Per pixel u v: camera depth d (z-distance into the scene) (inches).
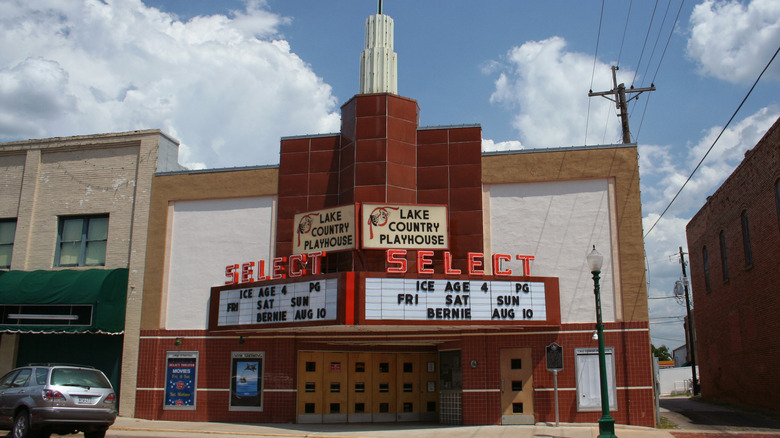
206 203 986.1
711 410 1165.7
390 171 884.6
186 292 959.6
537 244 869.8
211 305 894.4
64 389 616.4
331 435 737.0
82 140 1063.0
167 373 936.9
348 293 753.0
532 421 823.1
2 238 1080.2
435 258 854.5
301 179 944.9
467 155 901.8
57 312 952.3
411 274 771.4
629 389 815.7
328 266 884.6
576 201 874.8
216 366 922.7
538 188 887.1
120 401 943.7
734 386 1309.1
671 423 887.1
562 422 817.5
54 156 1080.8
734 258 1264.8
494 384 837.8
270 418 885.2
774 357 1064.8
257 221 957.8
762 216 1084.5
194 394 921.5
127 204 1021.8
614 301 840.3
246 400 900.6
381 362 942.4
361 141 898.1
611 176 870.4
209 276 956.6
